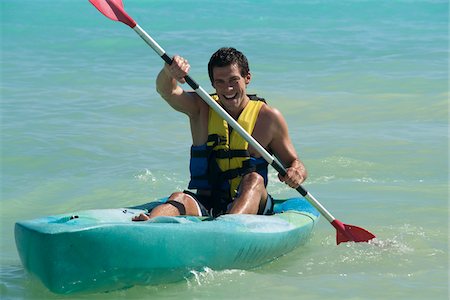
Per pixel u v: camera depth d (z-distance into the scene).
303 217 16.52
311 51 44.53
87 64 41.59
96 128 27.50
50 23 56.09
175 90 15.87
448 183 20.92
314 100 31.69
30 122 28.19
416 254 15.94
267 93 32.94
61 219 14.14
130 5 64.06
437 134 26.19
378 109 30.14
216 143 16.00
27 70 39.66
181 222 13.82
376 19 57.78
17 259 15.98
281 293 13.75
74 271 12.77
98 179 21.84
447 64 39.66
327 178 21.62
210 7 63.34
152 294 13.52
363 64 40.03
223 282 14.09
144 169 22.64
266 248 14.91
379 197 19.84
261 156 16.17
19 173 22.44
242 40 48.75
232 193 16.11
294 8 62.88
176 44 47.72
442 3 63.84
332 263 15.50
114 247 12.84
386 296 13.66
